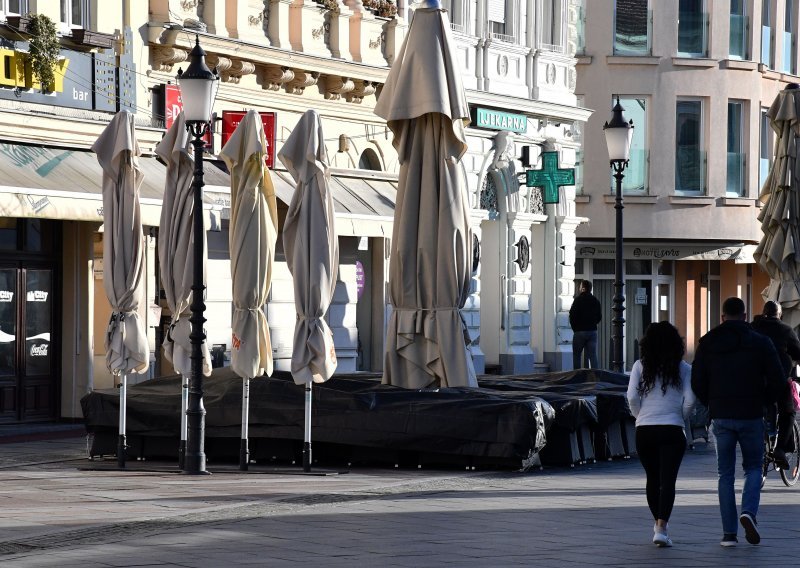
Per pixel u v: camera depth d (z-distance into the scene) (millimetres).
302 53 56938
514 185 71938
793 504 29922
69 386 47281
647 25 84938
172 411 35719
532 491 30891
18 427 45188
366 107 62344
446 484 31812
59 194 42188
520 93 72688
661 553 23078
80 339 47344
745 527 24078
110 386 48219
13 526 24656
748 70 87312
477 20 70000
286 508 27484
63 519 25578
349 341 60250
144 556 21688
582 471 35031
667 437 24203
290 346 56969
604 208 84250
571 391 38375
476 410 34219
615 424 38344
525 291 73000
